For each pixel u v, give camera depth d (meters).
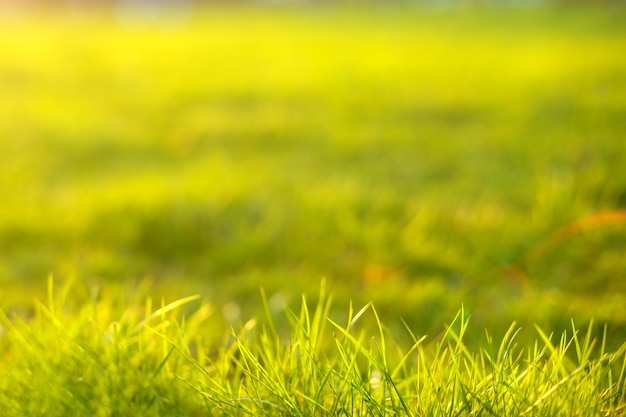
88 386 2.12
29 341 2.35
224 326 3.35
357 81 10.13
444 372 2.00
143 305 3.62
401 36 16.70
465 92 8.90
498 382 1.87
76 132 7.55
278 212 4.96
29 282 4.13
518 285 3.90
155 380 2.14
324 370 2.09
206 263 4.44
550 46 13.02
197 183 5.57
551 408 1.88
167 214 4.93
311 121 7.77
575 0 24.64
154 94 9.80
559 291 3.77
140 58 13.40
